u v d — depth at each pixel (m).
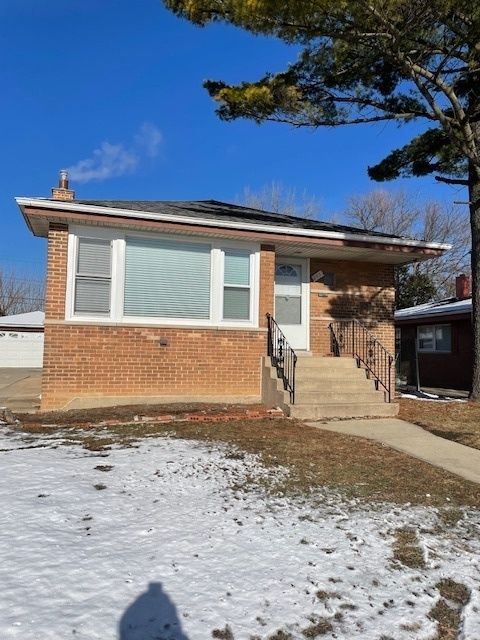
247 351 10.31
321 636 2.61
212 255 10.21
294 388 9.08
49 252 9.13
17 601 2.69
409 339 17.53
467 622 2.79
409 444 7.07
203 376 9.96
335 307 12.05
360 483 5.21
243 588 3.00
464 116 10.30
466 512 4.54
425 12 7.88
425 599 3.03
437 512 4.51
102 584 2.93
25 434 6.90
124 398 9.41
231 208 13.50
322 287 12.00
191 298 10.03
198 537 3.66
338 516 4.26
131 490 4.58
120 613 2.66
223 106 10.65
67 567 3.09
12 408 9.25
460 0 7.63
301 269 11.91
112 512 4.04
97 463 5.36
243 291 10.45
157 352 9.67
